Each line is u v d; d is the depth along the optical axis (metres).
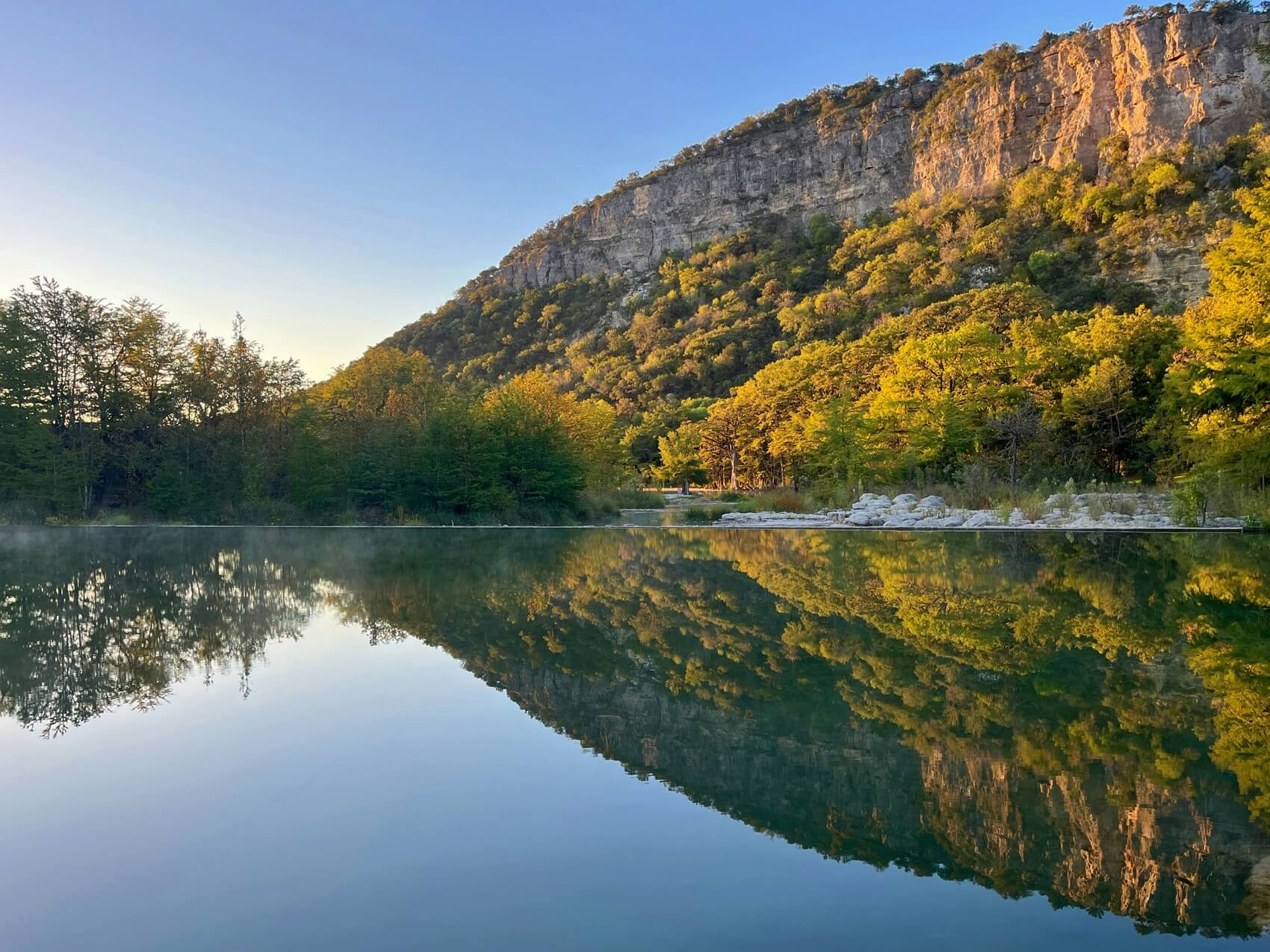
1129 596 10.02
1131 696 5.52
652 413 80.62
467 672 6.66
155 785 4.19
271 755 4.65
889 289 89.56
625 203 161.00
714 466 63.03
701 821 3.63
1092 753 4.42
